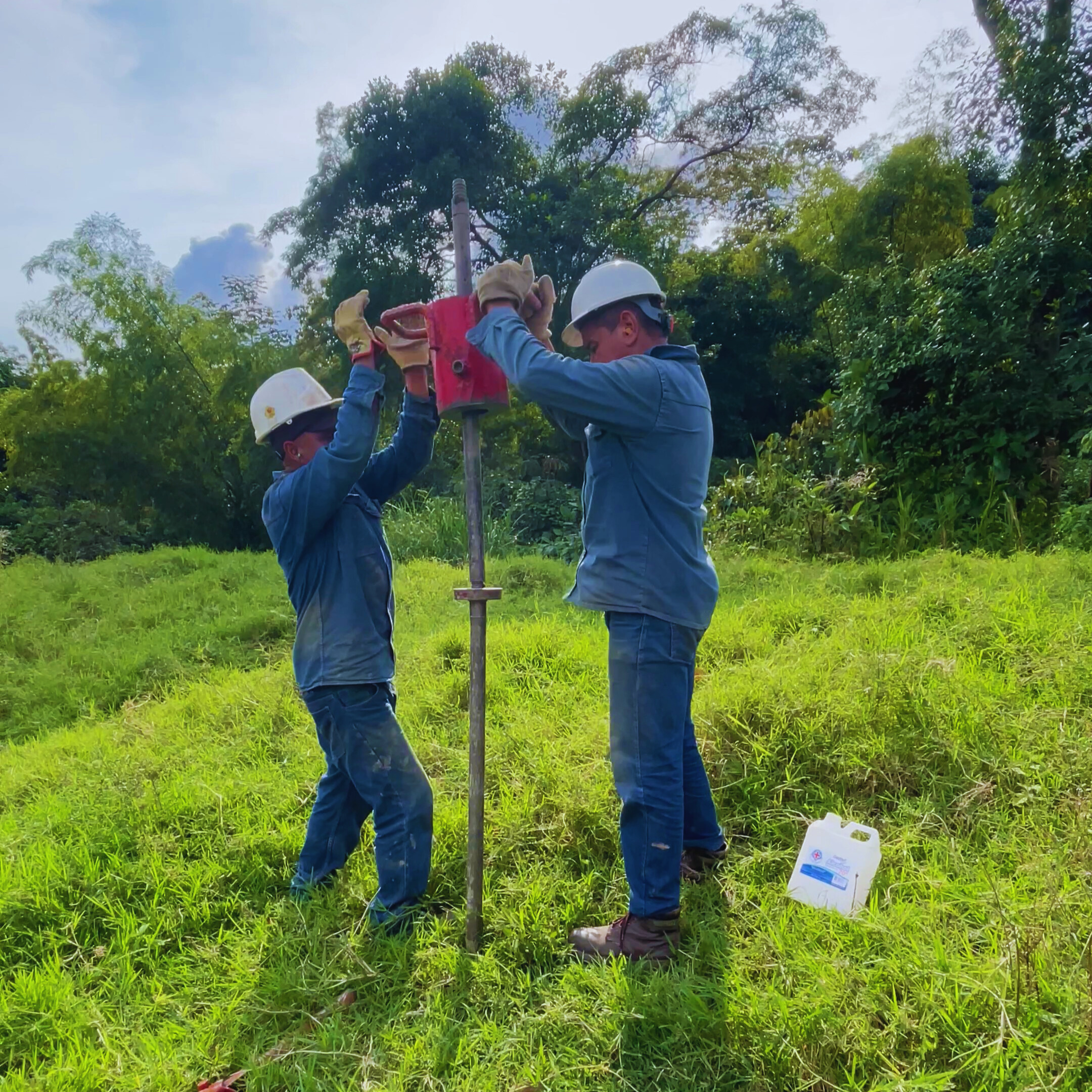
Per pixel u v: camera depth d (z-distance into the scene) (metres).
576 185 16.22
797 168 18.08
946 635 4.24
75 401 16.44
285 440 2.96
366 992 2.52
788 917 2.50
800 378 19.97
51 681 6.88
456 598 2.56
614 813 3.09
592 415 2.29
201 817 3.63
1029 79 8.11
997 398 7.93
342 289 15.52
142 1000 2.58
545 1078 2.09
